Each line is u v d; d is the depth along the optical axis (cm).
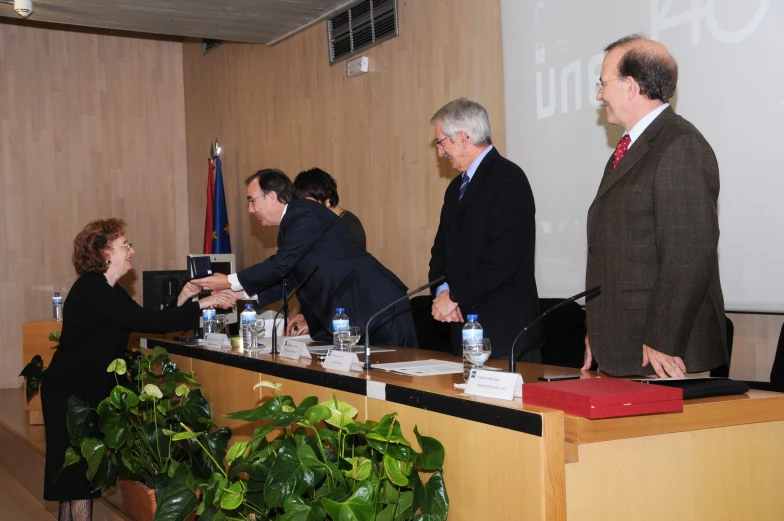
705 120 333
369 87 550
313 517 166
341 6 568
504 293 268
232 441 293
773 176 309
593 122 386
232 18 590
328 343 330
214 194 708
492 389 177
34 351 585
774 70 306
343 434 195
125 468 311
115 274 344
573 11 393
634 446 163
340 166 586
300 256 323
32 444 470
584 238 394
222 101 758
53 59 780
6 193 757
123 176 812
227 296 345
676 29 343
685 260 187
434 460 176
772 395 179
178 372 307
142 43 823
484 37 452
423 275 506
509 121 435
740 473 175
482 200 268
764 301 312
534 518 154
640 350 199
